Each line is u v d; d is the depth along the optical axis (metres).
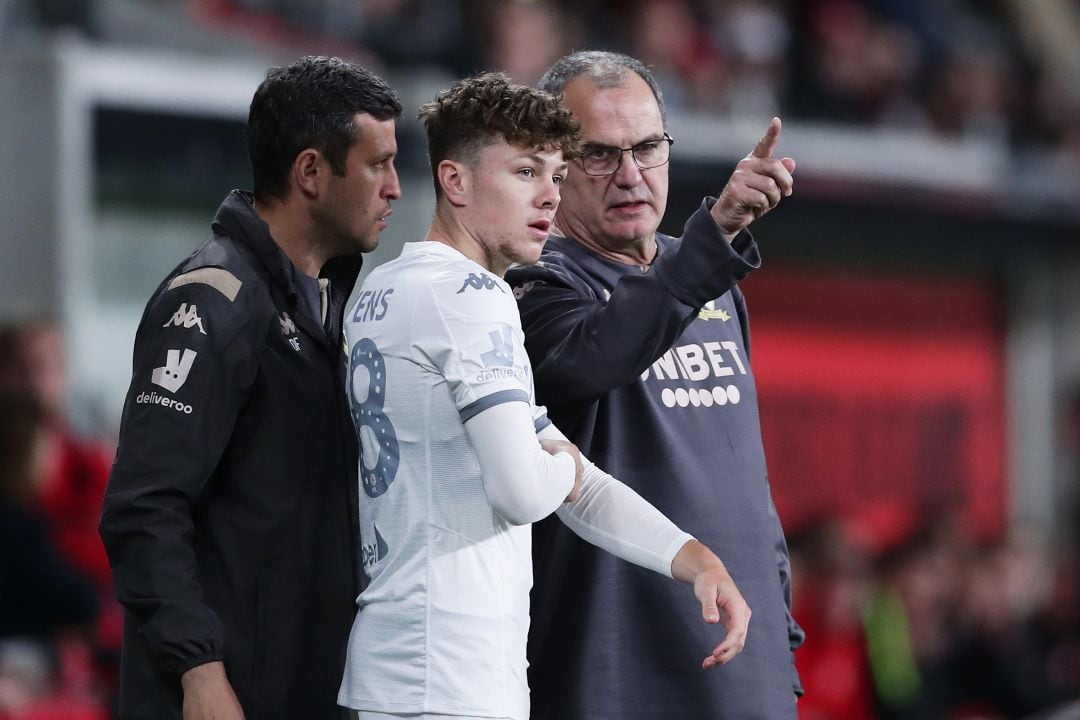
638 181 11.73
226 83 25.73
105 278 25.62
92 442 21.45
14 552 19.00
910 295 37.41
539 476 9.59
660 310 10.37
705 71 35.81
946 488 37.75
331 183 10.97
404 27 30.39
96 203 25.42
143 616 10.02
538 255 10.43
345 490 11.00
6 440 19.42
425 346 9.78
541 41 32.81
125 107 24.62
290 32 29.64
